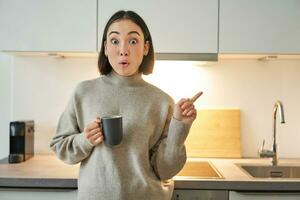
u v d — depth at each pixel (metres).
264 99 1.79
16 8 1.46
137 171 0.97
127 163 0.97
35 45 1.47
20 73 1.79
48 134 1.80
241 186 1.21
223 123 1.77
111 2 1.45
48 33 1.46
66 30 1.46
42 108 1.80
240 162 1.65
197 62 1.72
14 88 1.79
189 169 1.46
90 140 0.95
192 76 1.79
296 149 1.79
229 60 1.79
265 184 1.21
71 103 1.07
